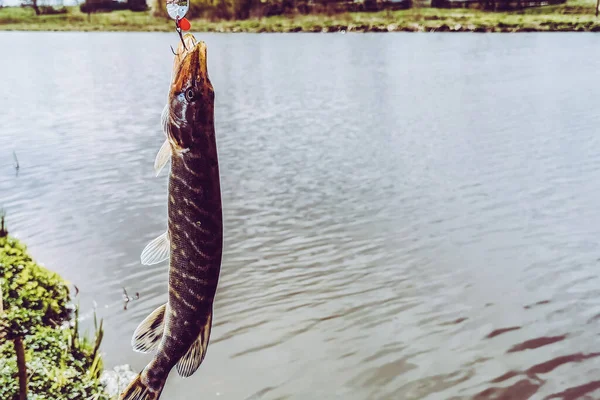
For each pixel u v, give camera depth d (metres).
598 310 11.38
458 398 9.23
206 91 2.46
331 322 11.03
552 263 13.28
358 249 14.02
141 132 28.06
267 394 9.25
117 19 93.62
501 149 23.36
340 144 24.75
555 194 17.89
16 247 11.41
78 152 24.14
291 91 39.38
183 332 2.62
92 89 41.91
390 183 19.20
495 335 10.66
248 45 68.62
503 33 73.75
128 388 2.70
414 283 12.41
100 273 12.95
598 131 25.92
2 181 20.16
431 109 32.06
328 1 85.50
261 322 11.05
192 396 9.23
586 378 9.62
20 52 65.12
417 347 10.35
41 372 7.46
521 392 9.35
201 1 85.38
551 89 36.97
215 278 2.61
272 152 23.66
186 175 2.49
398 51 60.75
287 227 15.47
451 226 15.41
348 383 9.52
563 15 77.31
